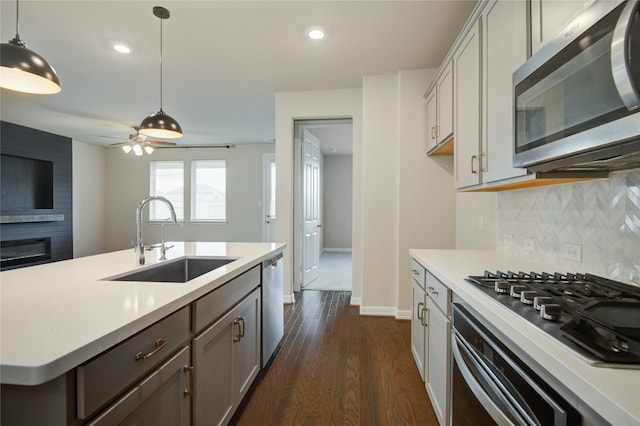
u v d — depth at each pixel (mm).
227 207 6996
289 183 3865
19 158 5289
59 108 4422
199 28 2471
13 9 2197
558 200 1586
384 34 2580
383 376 2197
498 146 1564
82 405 752
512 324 872
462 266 1708
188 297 1180
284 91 3828
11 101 4148
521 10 1356
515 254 2006
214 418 1418
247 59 2998
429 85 3006
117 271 1577
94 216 6934
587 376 604
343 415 1790
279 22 2400
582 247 1421
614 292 1076
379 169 3408
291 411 1827
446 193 3221
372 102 3395
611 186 1262
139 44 2705
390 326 3129
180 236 7113
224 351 1532
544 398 707
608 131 777
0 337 784
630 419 496
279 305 2602
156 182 7234
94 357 791
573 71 900
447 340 1486
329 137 6160
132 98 4055
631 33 640
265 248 2475
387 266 3422
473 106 1890
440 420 1589
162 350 1055
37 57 1440
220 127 5566
